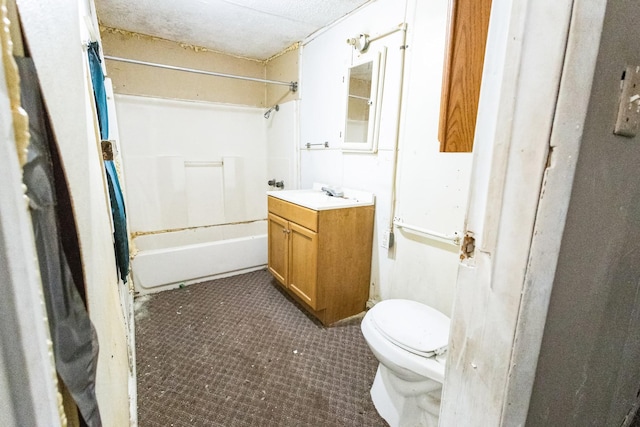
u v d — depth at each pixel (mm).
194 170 2801
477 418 568
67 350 337
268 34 2354
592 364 730
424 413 1121
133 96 2432
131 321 1721
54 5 363
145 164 2555
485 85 496
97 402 420
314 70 2355
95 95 1091
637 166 649
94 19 1495
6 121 242
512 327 494
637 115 574
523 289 477
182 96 2656
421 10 1523
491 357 531
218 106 2842
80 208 417
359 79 1934
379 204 1911
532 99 437
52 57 344
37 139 290
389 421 1200
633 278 789
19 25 263
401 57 1640
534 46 427
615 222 633
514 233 479
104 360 530
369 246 1995
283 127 2812
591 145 487
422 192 1627
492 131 493
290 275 2111
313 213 1781
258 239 2762
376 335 1183
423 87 1559
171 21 2146
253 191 3164
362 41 1838
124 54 2369
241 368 1513
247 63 2939
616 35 476
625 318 818
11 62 247
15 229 253
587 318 643
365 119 1929
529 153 449
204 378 1439
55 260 317
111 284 796
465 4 715
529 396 533
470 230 546
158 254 2291
